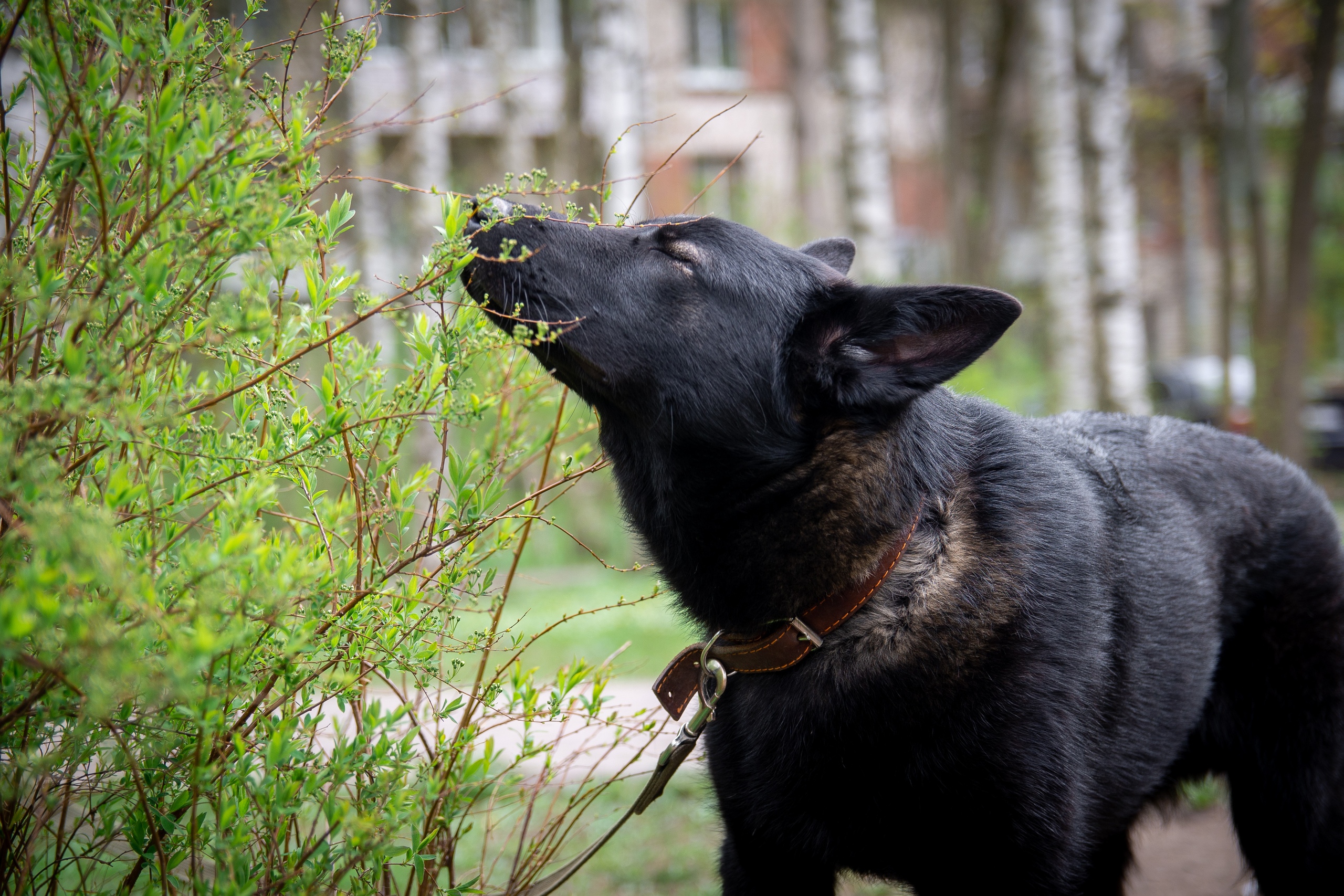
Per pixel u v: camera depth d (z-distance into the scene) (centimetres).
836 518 261
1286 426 1400
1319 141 1357
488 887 288
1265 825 339
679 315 271
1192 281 2586
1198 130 1903
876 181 1425
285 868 199
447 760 222
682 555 278
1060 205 1108
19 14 161
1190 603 304
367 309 215
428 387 214
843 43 1422
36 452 163
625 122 1569
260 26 827
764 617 267
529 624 943
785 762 256
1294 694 334
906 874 259
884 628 253
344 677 207
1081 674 258
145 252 177
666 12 2095
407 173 1257
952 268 1805
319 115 204
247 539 158
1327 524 353
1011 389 1188
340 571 184
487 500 222
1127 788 289
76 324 165
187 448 202
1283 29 1569
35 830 196
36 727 183
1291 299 1388
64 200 182
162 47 179
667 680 277
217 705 168
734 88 2381
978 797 245
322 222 218
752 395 268
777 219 1548
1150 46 1939
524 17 1980
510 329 267
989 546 258
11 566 162
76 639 149
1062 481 280
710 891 407
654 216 352
